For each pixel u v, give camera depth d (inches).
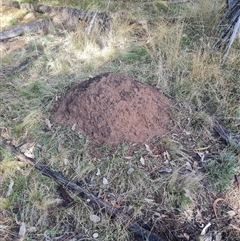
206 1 100.5
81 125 71.9
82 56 90.7
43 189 64.5
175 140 72.4
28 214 61.6
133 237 59.4
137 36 97.7
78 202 62.7
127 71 85.9
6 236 59.2
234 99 80.0
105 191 64.3
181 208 62.8
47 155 68.9
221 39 90.4
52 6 106.8
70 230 60.3
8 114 76.5
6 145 70.4
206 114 77.0
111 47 92.3
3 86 82.6
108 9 107.0
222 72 84.4
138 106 71.8
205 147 72.2
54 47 93.4
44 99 79.4
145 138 70.9
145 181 65.3
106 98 71.3
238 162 69.6
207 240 59.5
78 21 100.7
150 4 109.6
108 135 69.7
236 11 92.8
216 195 65.3
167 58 87.8
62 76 84.4
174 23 99.3
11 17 107.0
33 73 86.4
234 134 74.7
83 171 65.9
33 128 73.1
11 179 65.6
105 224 60.4
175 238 59.7
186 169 68.1
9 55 91.1
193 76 83.5
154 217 61.4
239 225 61.6
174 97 80.7
